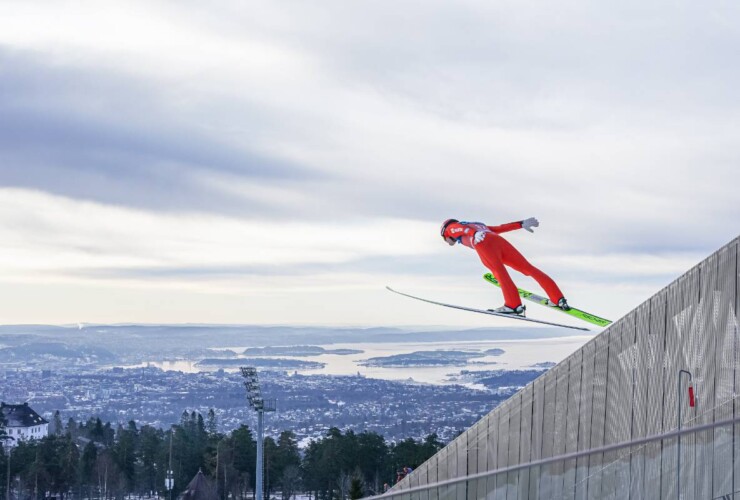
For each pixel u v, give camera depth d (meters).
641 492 20.27
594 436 25.44
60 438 149.25
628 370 24.48
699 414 22.38
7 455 142.62
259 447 73.81
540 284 35.03
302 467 131.00
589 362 25.75
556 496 21.83
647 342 23.95
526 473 22.48
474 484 23.55
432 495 24.44
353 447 127.69
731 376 21.62
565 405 26.47
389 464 128.12
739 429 18.50
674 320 23.25
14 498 136.50
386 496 24.06
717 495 18.84
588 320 34.00
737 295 21.64
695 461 19.30
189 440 147.88
